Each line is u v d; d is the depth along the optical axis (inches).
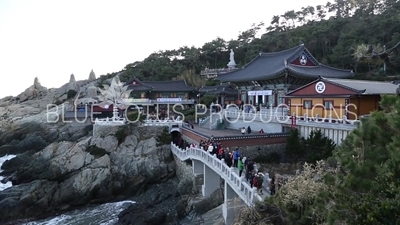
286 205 580.1
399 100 368.5
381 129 401.7
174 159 1782.7
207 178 1295.5
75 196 1541.6
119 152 1803.6
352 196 363.9
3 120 3282.5
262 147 1379.2
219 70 4205.2
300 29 4409.5
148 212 1290.6
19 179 1721.2
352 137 458.9
